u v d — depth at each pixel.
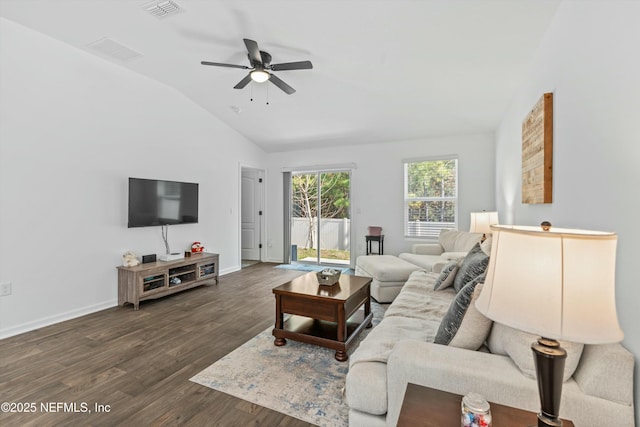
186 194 4.39
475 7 2.25
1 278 2.70
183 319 3.14
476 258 2.35
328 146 5.96
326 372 2.13
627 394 0.99
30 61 2.88
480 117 4.26
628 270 1.13
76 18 2.73
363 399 1.39
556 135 1.99
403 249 5.43
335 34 2.77
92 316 3.22
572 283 0.72
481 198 4.86
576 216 1.64
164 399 1.83
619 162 1.20
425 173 5.31
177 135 4.37
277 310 2.54
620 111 1.20
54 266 3.05
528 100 2.80
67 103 3.15
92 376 2.08
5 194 2.72
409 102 4.07
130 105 3.75
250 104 4.57
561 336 0.70
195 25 2.79
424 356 1.28
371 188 5.66
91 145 3.36
